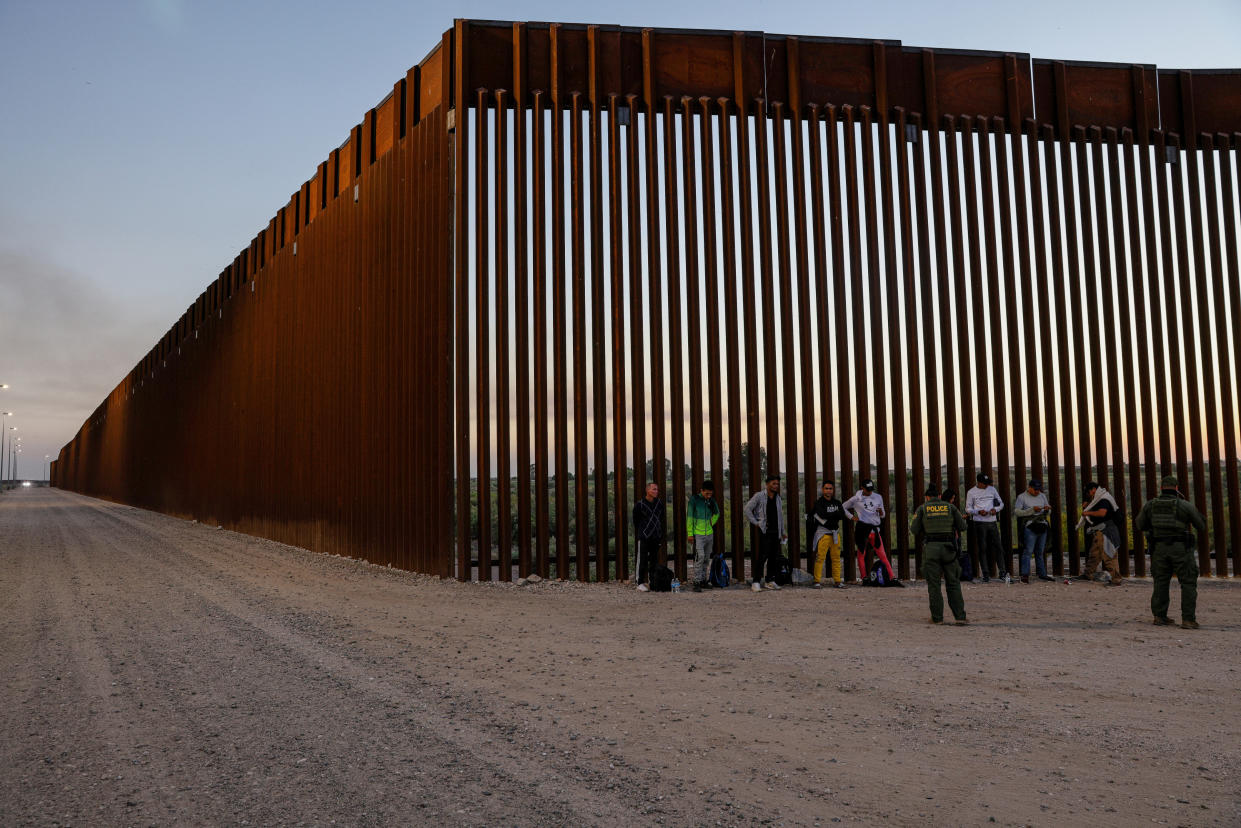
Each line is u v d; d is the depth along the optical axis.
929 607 10.52
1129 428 15.59
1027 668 7.06
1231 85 16.98
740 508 14.10
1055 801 4.08
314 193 22.06
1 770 4.61
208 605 10.84
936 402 14.93
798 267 14.78
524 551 13.96
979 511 14.24
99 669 7.11
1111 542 13.91
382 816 3.92
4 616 9.91
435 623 9.56
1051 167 15.94
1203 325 16.12
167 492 41.97
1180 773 4.48
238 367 28.78
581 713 5.70
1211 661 7.36
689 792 4.22
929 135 15.48
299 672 6.99
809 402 14.52
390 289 16.83
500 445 14.13
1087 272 15.78
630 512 14.20
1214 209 16.56
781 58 15.25
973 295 15.26
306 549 21.00
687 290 14.48
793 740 5.07
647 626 9.37
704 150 14.73
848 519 13.94
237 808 4.03
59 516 37.44
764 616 10.14
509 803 4.08
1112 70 16.48
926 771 4.52
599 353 14.22
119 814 3.97
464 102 14.51
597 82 14.55
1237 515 15.78
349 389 18.69
